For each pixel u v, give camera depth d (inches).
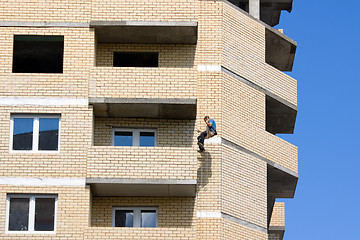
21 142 1738.4
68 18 1814.7
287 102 1998.0
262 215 1865.2
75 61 1787.6
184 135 1819.6
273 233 2172.7
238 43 1924.2
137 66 1902.1
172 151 1722.4
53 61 1920.5
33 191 1704.0
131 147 1723.7
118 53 1876.2
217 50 1879.9
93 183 1708.9
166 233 1669.5
